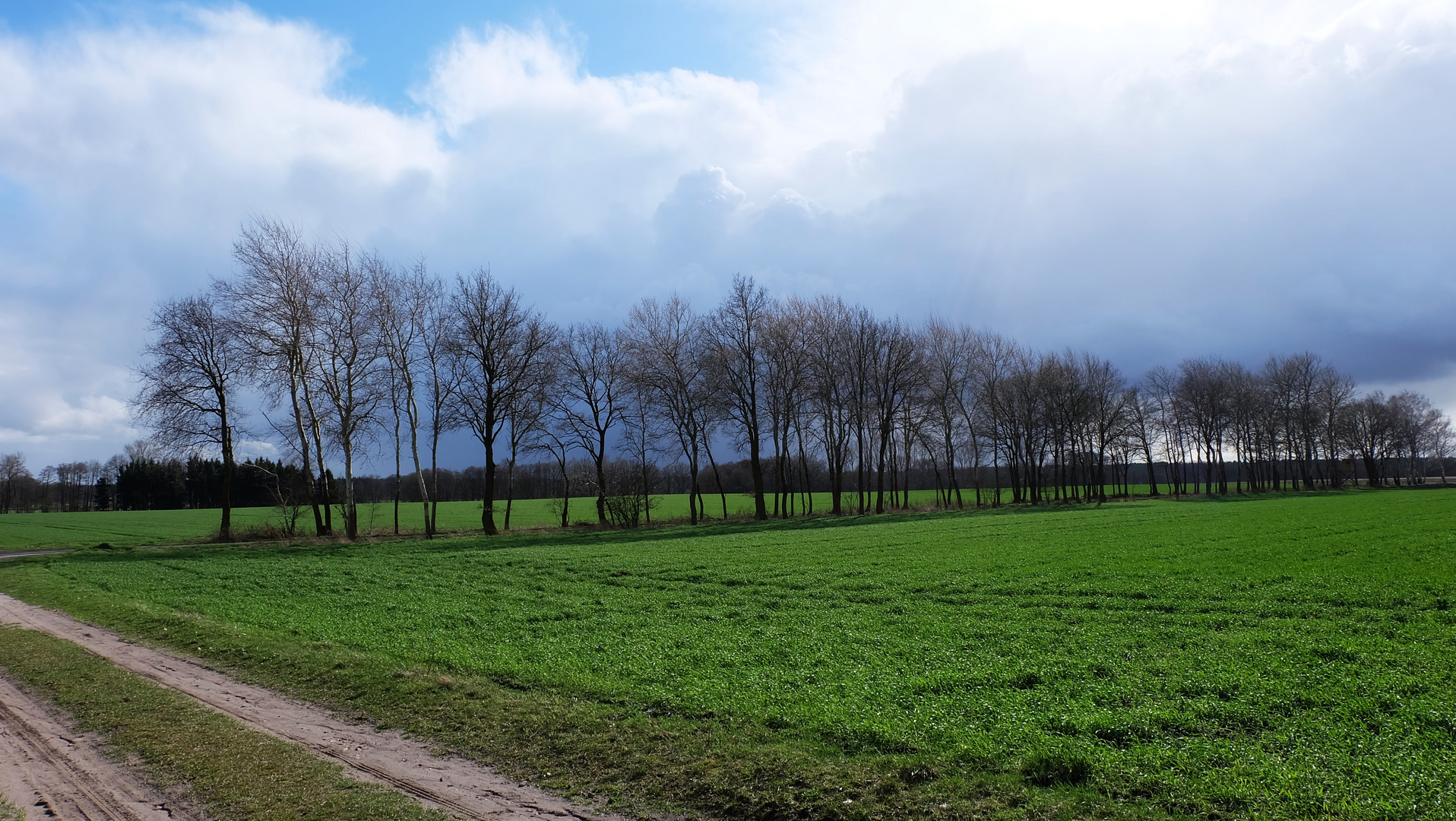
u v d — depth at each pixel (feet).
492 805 28.76
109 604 78.89
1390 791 25.34
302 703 43.06
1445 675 38.24
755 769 30.32
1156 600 64.49
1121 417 318.24
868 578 84.84
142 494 392.47
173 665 52.70
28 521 294.25
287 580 98.02
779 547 127.24
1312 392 375.04
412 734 37.09
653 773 30.94
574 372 240.94
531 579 96.22
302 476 203.51
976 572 86.02
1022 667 43.80
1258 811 24.61
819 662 47.78
